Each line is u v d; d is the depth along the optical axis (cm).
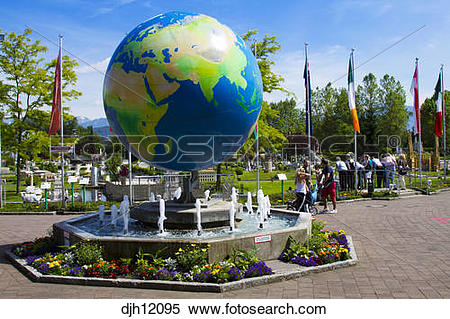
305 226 895
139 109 794
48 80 2464
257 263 732
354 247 974
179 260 725
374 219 1388
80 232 878
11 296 646
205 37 798
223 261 742
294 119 6400
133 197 2120
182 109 779
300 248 823
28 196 2003
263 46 2252
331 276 738
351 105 1950
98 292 659
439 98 2408
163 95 772
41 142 2442
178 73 764
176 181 2308
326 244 867
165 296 634
